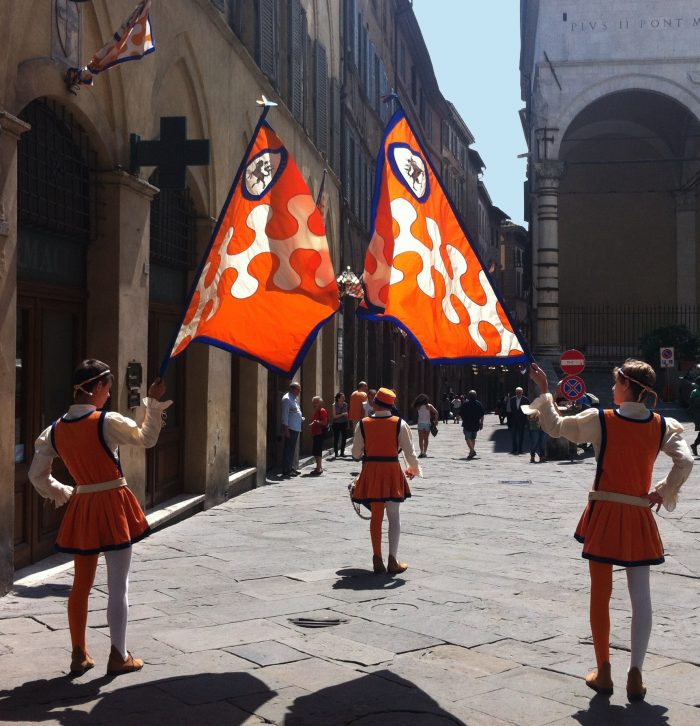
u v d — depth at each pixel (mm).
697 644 5496
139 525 4867
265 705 4402
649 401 31453
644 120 40500
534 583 7152
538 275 34469
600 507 4598
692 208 40562
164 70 10148
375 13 29938
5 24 6586
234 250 5336
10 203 6723
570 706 4422
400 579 7266
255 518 10734
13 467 6812
